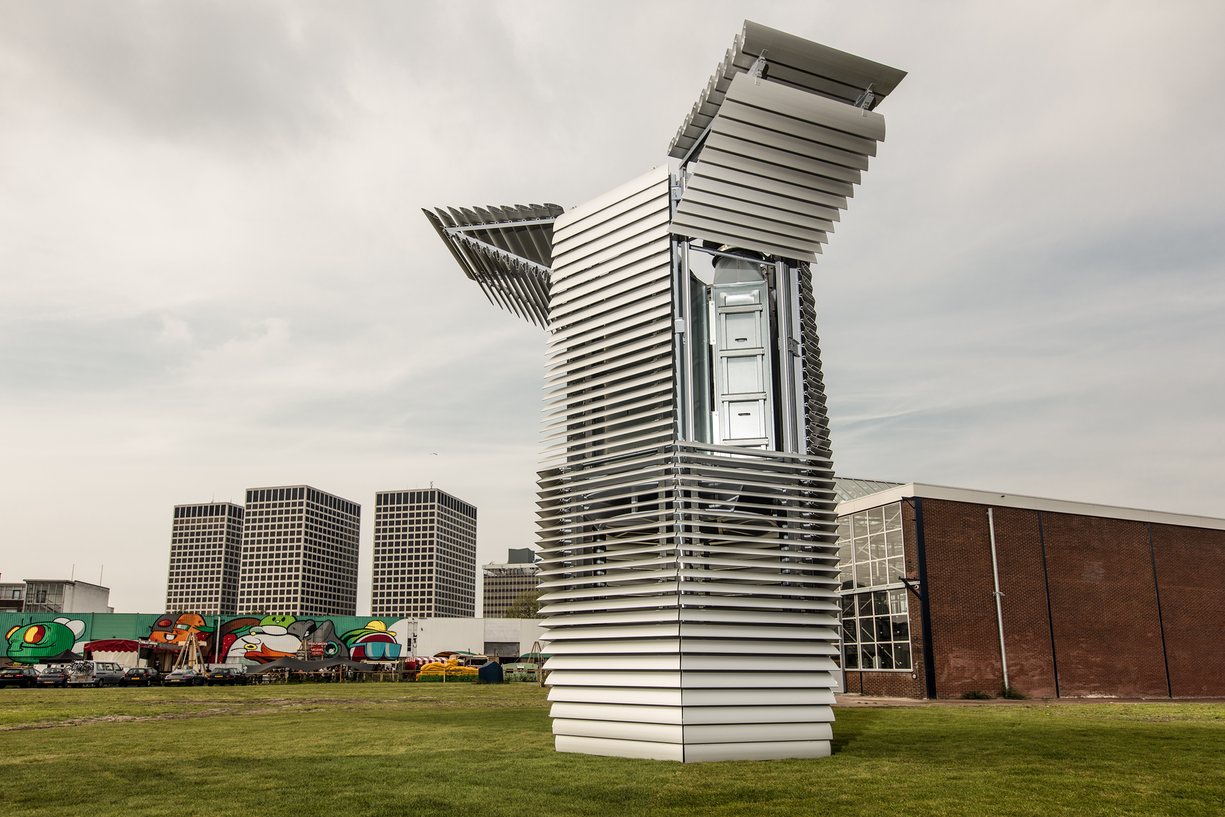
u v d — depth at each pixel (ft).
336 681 146.82
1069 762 31.60
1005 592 99.91
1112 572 107.04
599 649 34.17
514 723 50.39
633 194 37.68
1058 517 105.50
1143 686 105.29
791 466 35.37
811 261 36.96
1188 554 113.09
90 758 33.88
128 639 200.13
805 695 33.47
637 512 35.42
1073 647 102.22
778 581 34.47
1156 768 30.01
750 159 36.14
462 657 190.49
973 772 28.68
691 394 34.99
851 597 108.58
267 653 206.18
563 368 38.50
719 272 38.29
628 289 36.76
